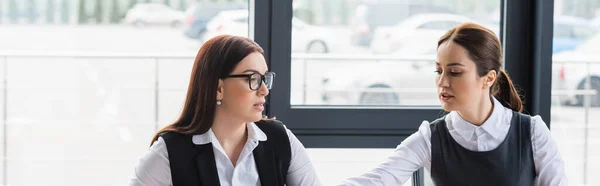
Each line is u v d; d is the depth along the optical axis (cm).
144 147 426
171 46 351
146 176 166
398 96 255
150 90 388
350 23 249
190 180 165
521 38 249
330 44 248
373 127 246
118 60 369
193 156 166
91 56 360
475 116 189
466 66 180
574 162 304
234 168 168
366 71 252
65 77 393
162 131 172
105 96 397
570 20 267
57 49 365
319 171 282
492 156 186
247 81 162
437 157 191
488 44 182
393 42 254
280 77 240
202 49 167
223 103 165
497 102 191
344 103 251
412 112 248
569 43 269
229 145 170
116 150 426
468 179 188
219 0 290
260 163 171
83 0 334
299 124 243
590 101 288
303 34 245
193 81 168
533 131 190
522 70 251
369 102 253
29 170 424
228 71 162
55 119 425
